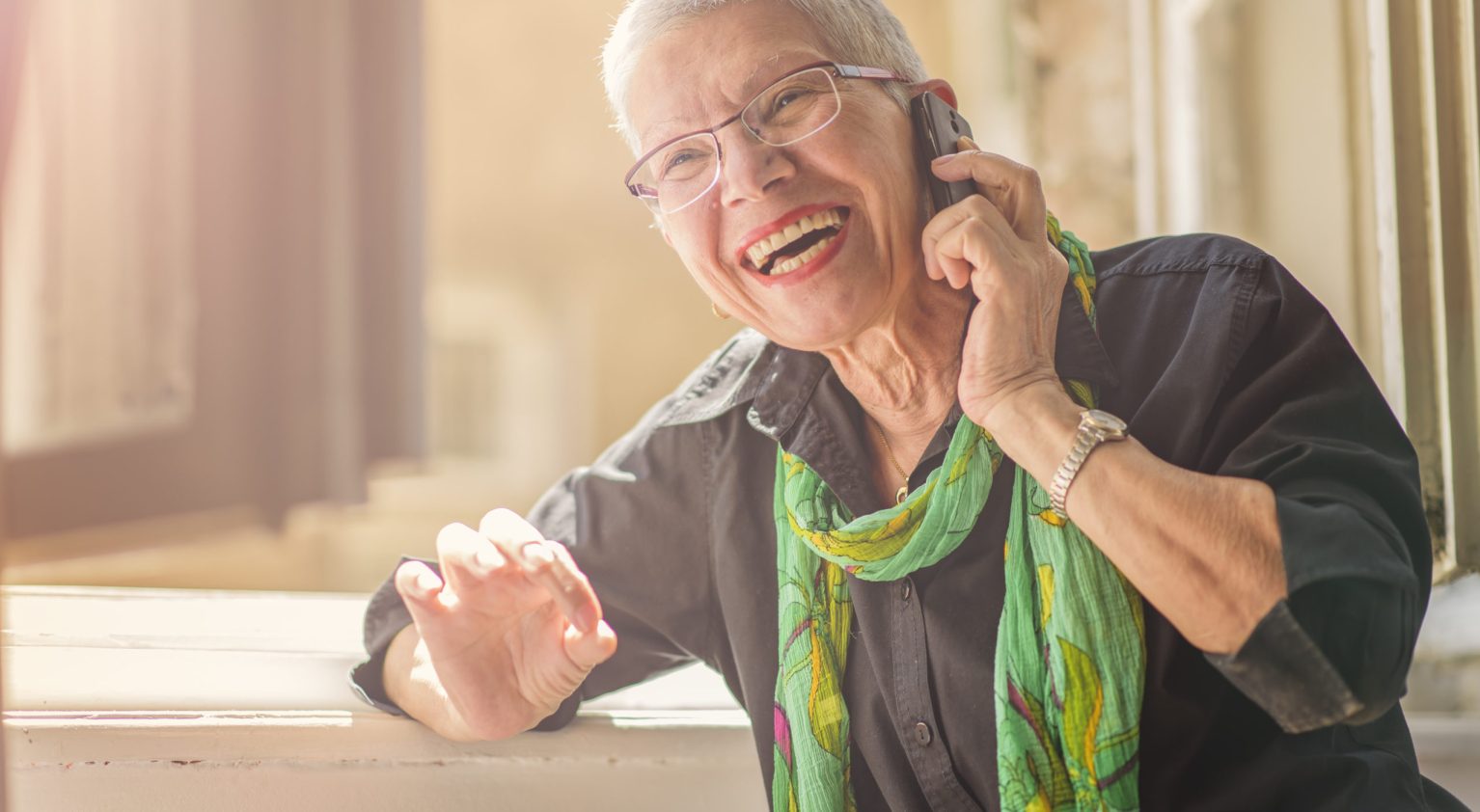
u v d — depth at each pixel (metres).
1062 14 3.43
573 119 7.46
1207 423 1.10
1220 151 2.63
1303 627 0.93
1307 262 2.40
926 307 1.20
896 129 1.19
